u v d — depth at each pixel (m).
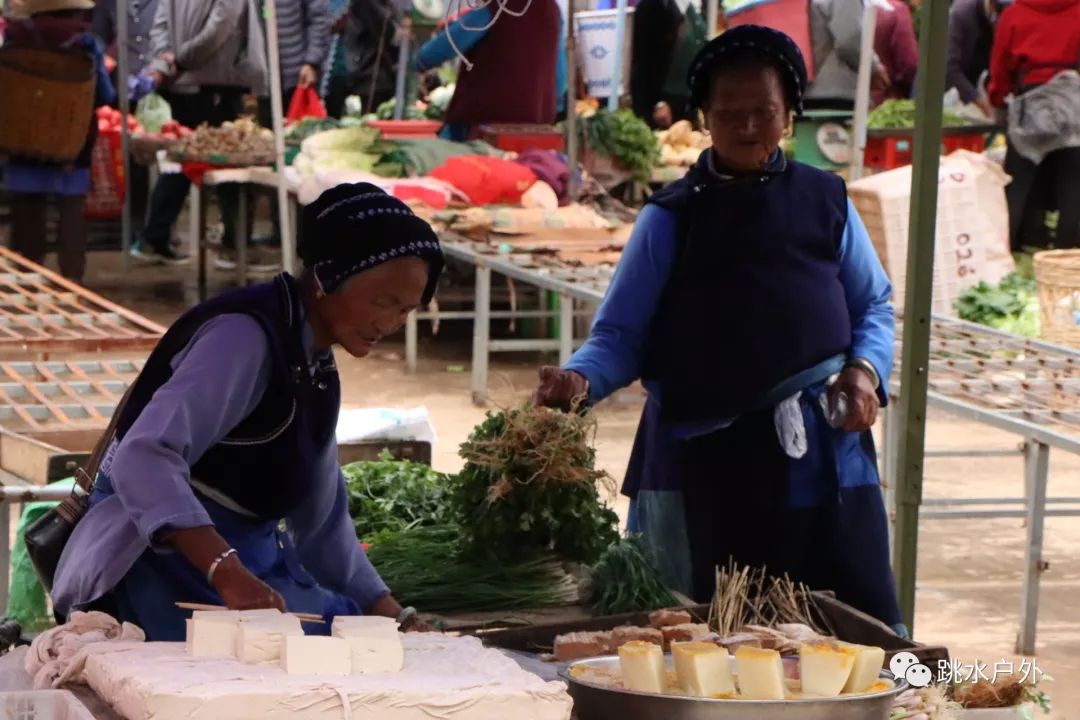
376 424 5.00
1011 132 11.59
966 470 8.06
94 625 2.55
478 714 2.15
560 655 2.96
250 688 2.08
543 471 3.53
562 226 9.84
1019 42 11.62
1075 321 8.63
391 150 11.21
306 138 11.84
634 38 13.32
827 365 3.74
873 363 3.77
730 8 13.05
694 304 3.72
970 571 6.49
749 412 3.72
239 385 2.66
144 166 14.90
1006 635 5.65
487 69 11.54
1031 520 5.44
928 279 3.98
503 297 11.68
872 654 2.58
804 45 12.55
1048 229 12.45
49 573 2.99
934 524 7.24
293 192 11.07
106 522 2.81
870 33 10.77
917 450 4.05
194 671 2.18
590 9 14.27
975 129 12.21
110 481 2.82
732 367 3.70
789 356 3.69
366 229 2.67
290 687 2.09
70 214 11.41
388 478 4.30
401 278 2.68
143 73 13.82
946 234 9.88
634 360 3.82
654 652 2.54
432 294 2.79
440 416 8.63
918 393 4.04
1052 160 11.75
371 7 14.48
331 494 2.97
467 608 3.41
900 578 4.10
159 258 13.88
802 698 2.42
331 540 3.02
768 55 3.67
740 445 3.74
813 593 3.44
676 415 3.76
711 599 3.63
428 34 13.40
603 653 2.96
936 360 6.31
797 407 3.71
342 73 14.62
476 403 9.01
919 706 2.86
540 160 10.99
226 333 2.67
